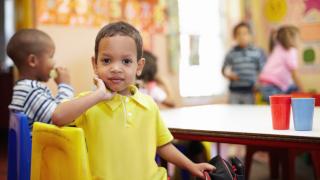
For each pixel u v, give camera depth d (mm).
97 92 1061
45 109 1510
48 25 2875
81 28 3039
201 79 4734
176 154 1236
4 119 4559
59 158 1048
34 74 1740
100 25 3170
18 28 2990
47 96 1576
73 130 985
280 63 3969
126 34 1124
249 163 2697
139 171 1111
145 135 1141
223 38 4883
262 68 4023
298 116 1245
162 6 3803
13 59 1736
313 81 4203
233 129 1321
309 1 4199
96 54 1150
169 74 3855
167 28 3855
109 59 1115
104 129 1087
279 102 1280
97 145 1080
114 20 3297
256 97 4062
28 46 1703
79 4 3035
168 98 3775
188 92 4562
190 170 1217
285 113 1280
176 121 1604
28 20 2832
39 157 1120
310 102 1235
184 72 4531
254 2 4602
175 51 3922
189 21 4613
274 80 3975
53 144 1059
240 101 3996
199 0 4715
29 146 1336
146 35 3635
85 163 987
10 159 1518
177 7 3971
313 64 4195
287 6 4359
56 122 1057
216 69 4879
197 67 4688
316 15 4164
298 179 2838
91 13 3111
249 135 1235
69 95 1739
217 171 1185
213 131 1319
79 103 1035
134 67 1135
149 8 3660
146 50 3422
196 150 2016
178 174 2150
